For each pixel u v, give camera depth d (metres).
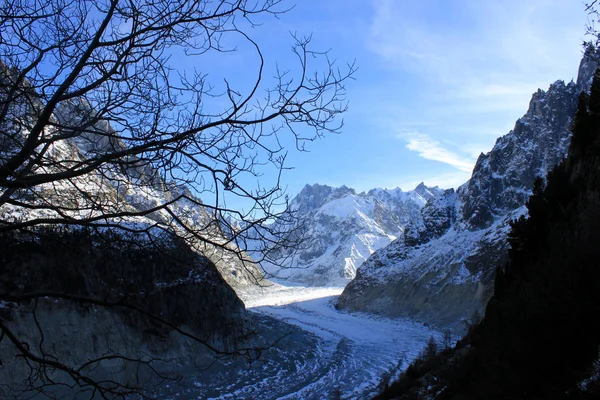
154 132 7.25
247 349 7.70
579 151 27.30
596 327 15.45
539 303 17.22
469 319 106.00
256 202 7.17
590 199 20.89
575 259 16.94
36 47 7.19
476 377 23.97
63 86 6.63
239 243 7.94
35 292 6.60
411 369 47.88
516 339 17.83
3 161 6.82
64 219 6.61
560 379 15.88
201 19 7.21
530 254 27.17
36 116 7.16
